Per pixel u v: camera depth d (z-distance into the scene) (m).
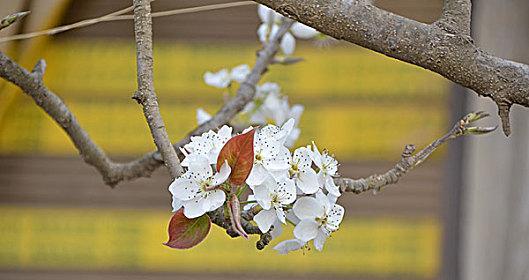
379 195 2.68
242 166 1.48
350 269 2.68
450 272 2.64
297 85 2.66
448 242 2.65
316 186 1.53
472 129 1.59
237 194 1.50
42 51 2.56
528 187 2.58
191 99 2.68
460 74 1.49
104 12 2.64
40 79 1.80
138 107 2.68
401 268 2.67
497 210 2.60
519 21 2.55
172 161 1.48
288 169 1.52
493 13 2.57
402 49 1.49
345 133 2.65
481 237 2.61
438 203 2.66
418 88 2.66
